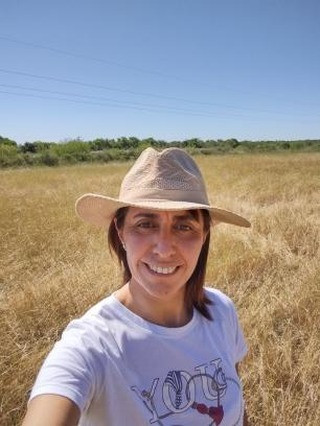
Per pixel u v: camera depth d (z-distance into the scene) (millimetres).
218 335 612
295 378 1260
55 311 1592
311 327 1531
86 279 1849
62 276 1936
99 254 2354
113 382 490
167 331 541
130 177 569
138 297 554
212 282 1914
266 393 1156
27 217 3264
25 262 2275
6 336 1406
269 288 1896
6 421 1091
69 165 18281
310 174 7742
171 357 536
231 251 2266
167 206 524
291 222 3020
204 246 618
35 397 448
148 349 523
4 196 4594
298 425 1091
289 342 1403
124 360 505
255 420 1117
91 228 2938
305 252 2564
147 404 501
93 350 491
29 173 11055
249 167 10031
